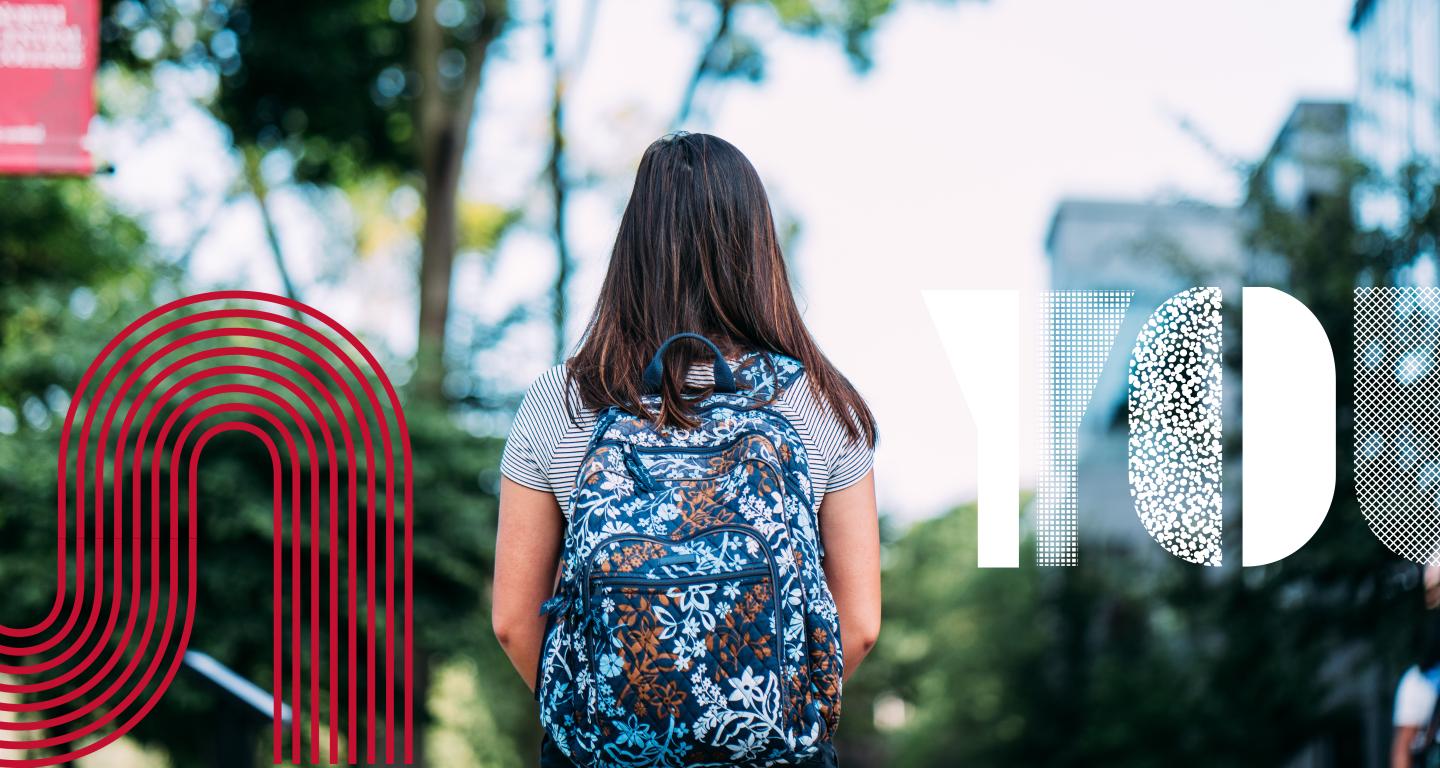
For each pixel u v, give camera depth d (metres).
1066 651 17.45
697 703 1.68
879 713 29.88
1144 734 12.49
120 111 15.16
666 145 1.98
